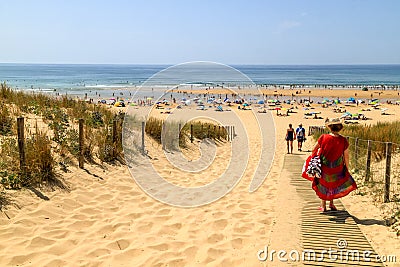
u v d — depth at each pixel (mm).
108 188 7414
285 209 6305
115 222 5777
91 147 9133
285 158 12852
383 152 10219
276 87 78750
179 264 4504
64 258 4492
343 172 5875
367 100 55344
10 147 7277
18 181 6316
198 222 5965
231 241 5184
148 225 5770
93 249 4793
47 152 7148
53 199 6270
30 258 4434
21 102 11734
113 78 104312
